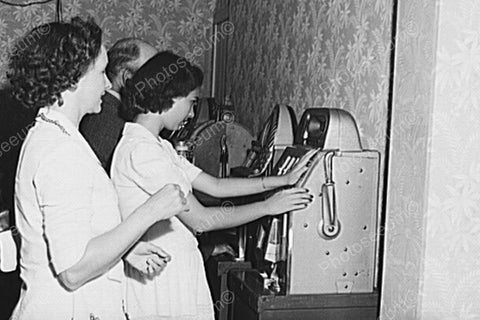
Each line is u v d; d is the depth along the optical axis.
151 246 1.64
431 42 1.53
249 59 3.55
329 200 1.83
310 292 1.84
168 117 1.95
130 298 1.89
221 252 2.48
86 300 1.42
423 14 1.55
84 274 1.34
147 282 1.88
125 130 1.94
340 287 1.85
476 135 1.54
